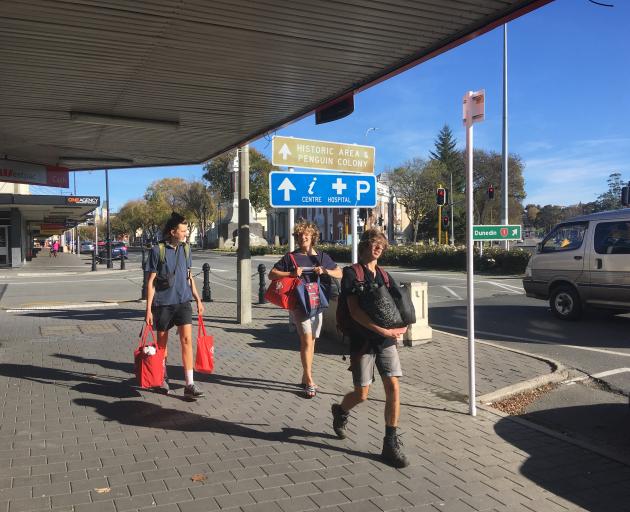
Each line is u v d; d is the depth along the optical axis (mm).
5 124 8406
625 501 3516
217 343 8320
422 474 3838
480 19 4941
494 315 12062
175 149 10445
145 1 4457
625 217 10031
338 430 4414
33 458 4070
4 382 6160
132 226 93688
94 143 9844
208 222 84000
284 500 3438
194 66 6027
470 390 5078
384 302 3941
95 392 5789
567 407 5605
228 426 4766
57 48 5445
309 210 81062
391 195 70250
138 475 3785
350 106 7164
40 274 28625
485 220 68062
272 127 8797
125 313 12266
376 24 5023
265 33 5180
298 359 7277
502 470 3930
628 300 9867
